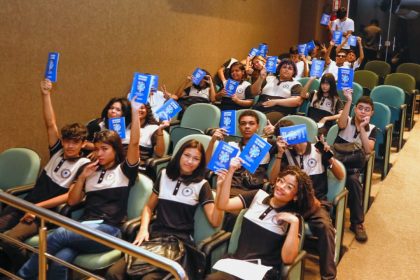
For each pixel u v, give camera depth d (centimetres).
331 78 496
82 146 335
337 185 343
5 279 309
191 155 290
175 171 296
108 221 300
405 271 347
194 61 644
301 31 979
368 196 420
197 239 287
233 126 349
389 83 707
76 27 464
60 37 450
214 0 671
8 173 353
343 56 692
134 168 308
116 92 520
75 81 471
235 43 743
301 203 274
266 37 844
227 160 275
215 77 698
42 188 330
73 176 327
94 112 497
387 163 506
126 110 402
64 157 334
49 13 438
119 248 197
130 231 289
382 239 390
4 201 235
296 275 262
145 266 254
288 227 267
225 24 707
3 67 408
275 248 268
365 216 426
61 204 315
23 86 426
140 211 306
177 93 602
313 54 787
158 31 569
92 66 487
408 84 695
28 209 227
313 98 509
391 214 431
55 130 361
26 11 419
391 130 496
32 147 442
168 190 293
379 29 969
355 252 370
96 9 483
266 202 279
